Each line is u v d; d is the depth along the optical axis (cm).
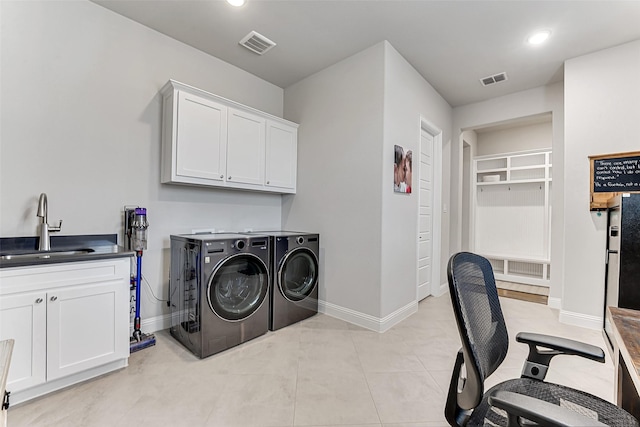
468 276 102
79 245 223
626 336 98
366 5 226
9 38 196
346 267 296
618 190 273
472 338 86
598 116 284
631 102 269
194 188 290
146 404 163
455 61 307
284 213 364
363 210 283
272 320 269
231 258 234
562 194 350
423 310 335
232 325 235
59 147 215
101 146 234
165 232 270
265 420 153
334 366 207
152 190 262
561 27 249
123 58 245
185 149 248
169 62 271
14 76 198
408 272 317
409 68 312
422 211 377
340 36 266
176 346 235
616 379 115
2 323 154
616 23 242
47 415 153
